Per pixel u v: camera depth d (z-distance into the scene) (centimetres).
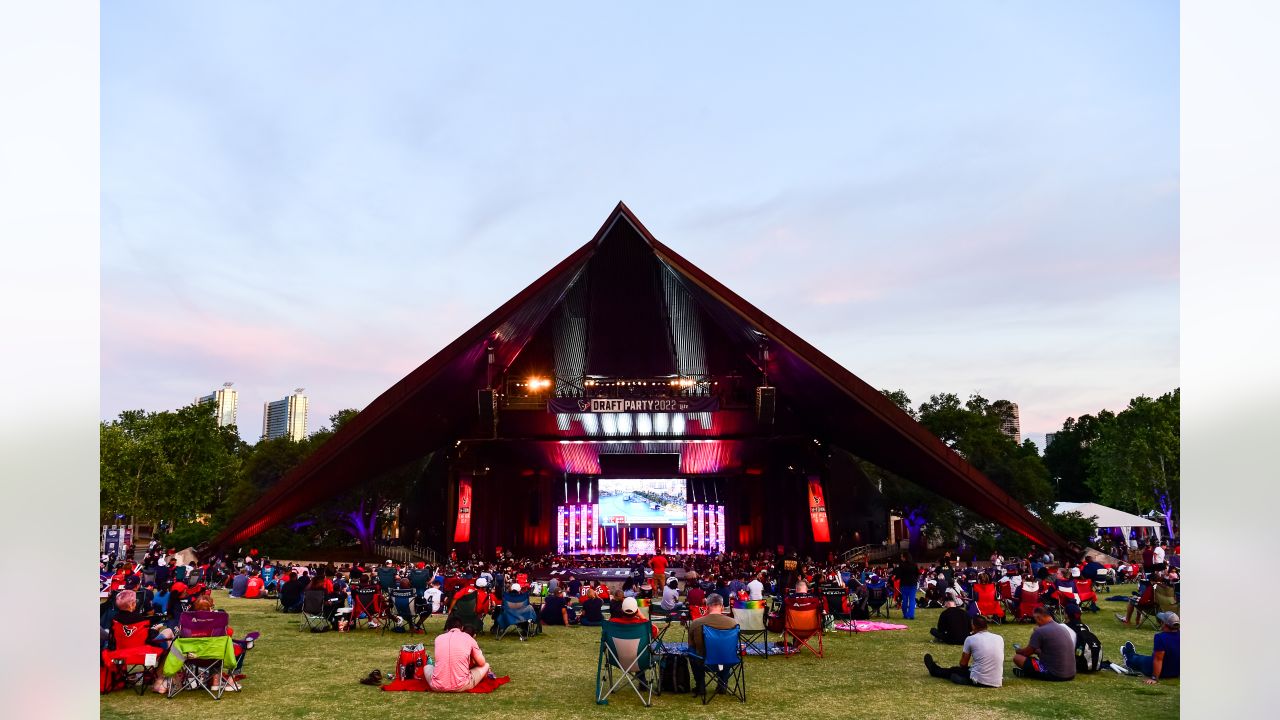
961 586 2039
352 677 934
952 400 5522
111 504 5306
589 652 1158
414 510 4953
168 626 945
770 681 926
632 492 4656
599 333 3934
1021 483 5081
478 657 874
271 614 1697
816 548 4003
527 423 4022
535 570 3650
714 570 3152
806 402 3584
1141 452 5525
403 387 3072
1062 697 825
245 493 5384
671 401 3853
